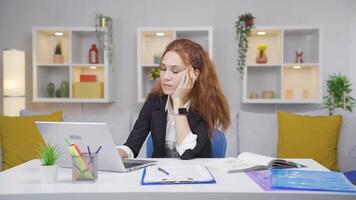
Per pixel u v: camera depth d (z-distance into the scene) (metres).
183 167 1.31
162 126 1.83
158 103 1.88
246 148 3.00
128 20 4.12
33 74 3.79
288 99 3.69
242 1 4.03
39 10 4.15
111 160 1.29
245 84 3.75
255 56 4.00
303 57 3.98
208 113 1.76
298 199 0.97
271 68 4.03
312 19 4.00
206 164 1.47
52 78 4.13
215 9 4.05
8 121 2.98
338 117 2.86
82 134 1.29
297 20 4.00
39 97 3.87
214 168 1.37
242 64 3.73
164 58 1.75
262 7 4.02
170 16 4.09
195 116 1.74
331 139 2.80
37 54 3.82
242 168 1.31
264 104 4.06
